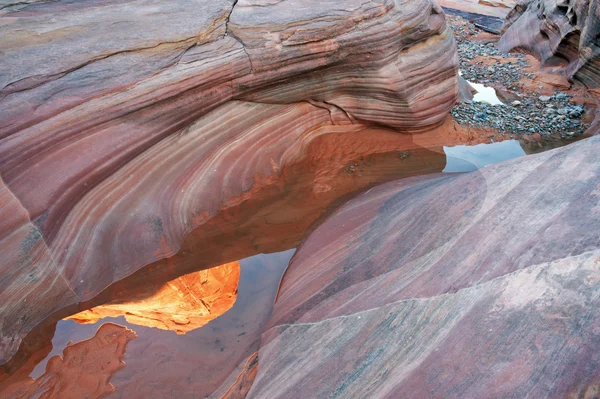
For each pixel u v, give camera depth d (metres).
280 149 5.12
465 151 5.76
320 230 4.20
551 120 6.67
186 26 4.43
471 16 14.01
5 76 3.58
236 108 4.90
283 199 4.72
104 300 3.54
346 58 5.14
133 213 3.91
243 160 4.80
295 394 2.61
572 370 2.06
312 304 3.29
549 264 2.60
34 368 3.05
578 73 7.60
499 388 2.11
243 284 3.80
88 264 3.56
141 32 4.26
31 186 3.38
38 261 3.30
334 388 2.54
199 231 4.21
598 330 2.17
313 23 4.85
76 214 3.59
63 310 3.39
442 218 3.53
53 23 4.17
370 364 2.58
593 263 2.49
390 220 3.90
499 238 3.01
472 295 2.66
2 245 3.17
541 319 2.33
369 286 3.21
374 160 5.44
